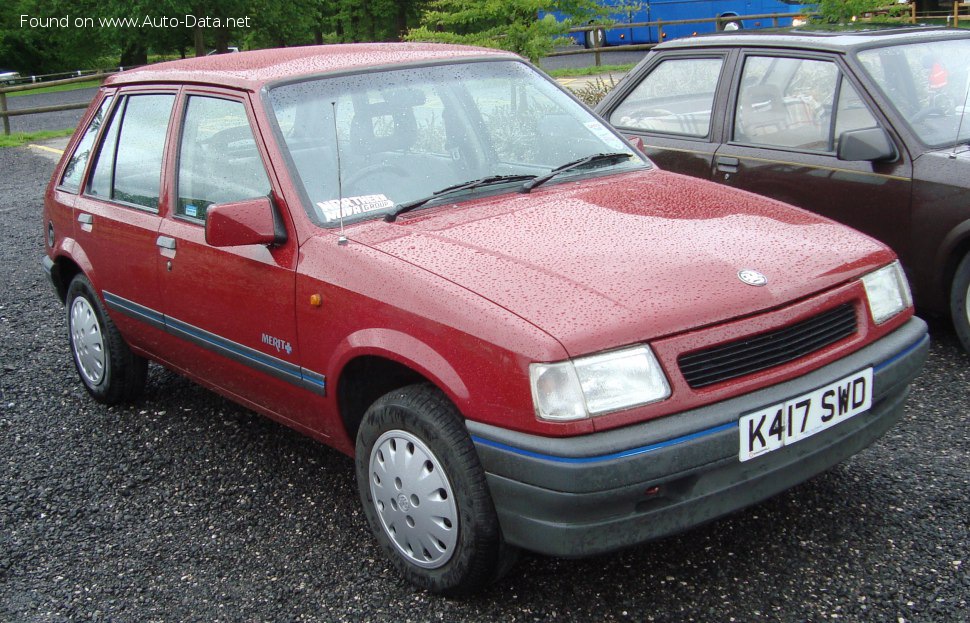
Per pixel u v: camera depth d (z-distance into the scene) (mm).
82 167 4895
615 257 3020
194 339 4035
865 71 5098
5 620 3225
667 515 2740
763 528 3404
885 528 3342
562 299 2783
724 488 2797
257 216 3350
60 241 4977
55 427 4852
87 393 5293
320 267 3283
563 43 13031
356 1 33812
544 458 2633
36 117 22875
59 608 3277
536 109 4180
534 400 2643
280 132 3580
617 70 20016
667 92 6074
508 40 12562
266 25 36500
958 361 4820
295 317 3398
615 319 2703
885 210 4926
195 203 3941
